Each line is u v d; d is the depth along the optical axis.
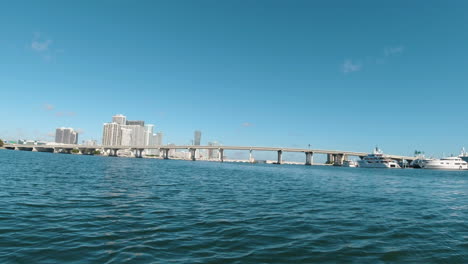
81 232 11.42
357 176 74.69
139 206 17.28
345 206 20.11
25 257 8.65
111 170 54.38
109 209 15.99
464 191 35.84
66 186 25.58
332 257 9.49
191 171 68.38
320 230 12.89
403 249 10.50
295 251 9.96
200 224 13.35
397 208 19.95
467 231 13.52
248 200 21.81
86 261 8.45
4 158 82.62
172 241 10.62
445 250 10.52
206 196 23.30
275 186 35.25
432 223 15.12
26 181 28.08
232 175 58.47
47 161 82.81
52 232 11.31
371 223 14.64
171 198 21.27
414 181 57.28
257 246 10.38
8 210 14.80
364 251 10.17
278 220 14.73
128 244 10.09
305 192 29.00
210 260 8.87
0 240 10.12
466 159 195.00
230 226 13.12
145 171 57.44
